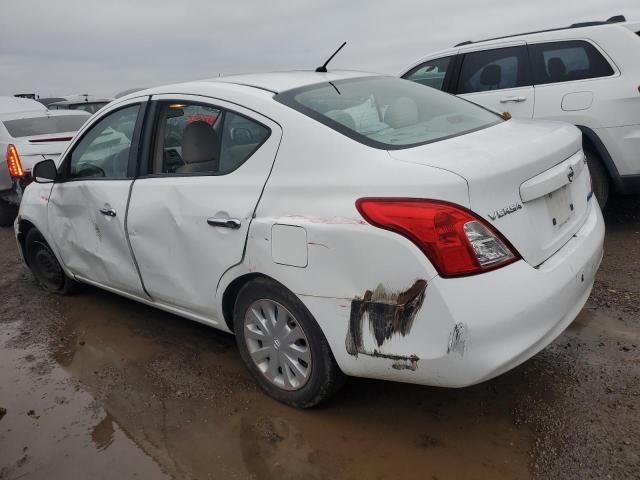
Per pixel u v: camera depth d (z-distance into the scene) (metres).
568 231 2.58
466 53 5.68
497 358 2.08
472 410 2.66
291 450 2.50
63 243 4.06
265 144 2.62
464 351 2.06
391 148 2.37
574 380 2.81
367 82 3.17
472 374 2.08
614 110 4.66
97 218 3.55
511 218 2.19
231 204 2.67
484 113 3.19
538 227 2.34
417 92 3.23
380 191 2.19
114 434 2.73
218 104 2.88
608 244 4.69
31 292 4.83
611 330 3.26
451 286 2.05
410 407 2.73
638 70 4.62
